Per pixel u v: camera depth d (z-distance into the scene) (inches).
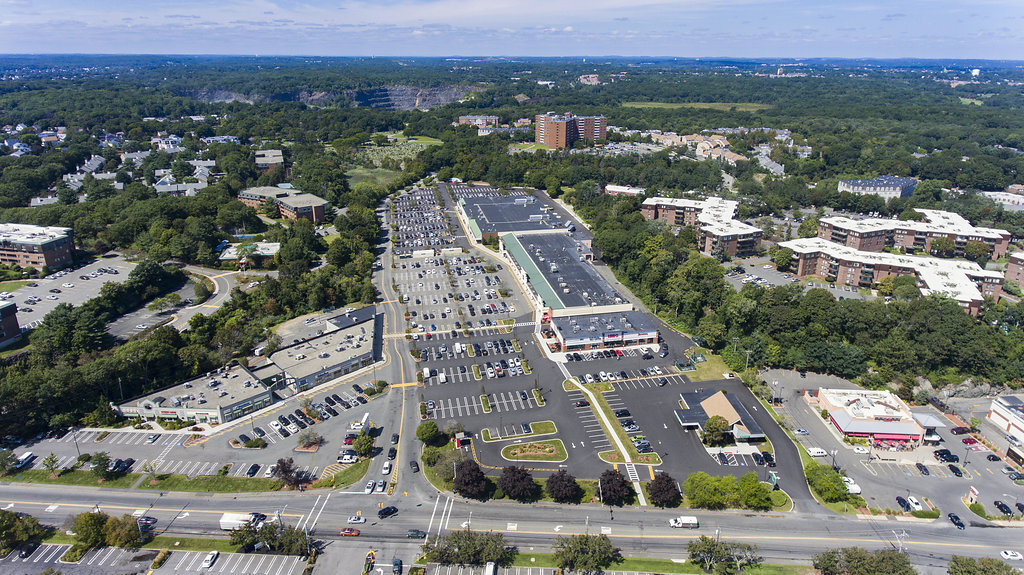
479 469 6742.1
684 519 6363.2
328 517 6530.5
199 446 7642.7
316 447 7618.1
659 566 5905.5
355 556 6023.6
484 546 5787.4
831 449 7652.6
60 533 6284.5
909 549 6122.1
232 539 5989.2
